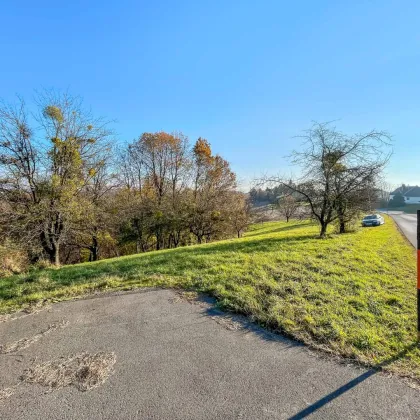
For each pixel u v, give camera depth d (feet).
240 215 82.79
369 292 15.84
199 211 77.71
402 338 10.89
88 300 15.87
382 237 46.06
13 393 8.23
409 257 28.14
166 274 20.13
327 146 37.96
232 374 8.90
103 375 8.98
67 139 39.11
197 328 12.17
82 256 70.90
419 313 10.71
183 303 15.05
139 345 10.85
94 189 46.52
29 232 36.81
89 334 11.84
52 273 23.57
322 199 39.01
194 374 8.94
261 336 11.37
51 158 38.24
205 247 34.17
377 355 9.77
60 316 13.78
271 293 15.52
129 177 86.07
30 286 19.11
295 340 10.95
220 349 10.43
